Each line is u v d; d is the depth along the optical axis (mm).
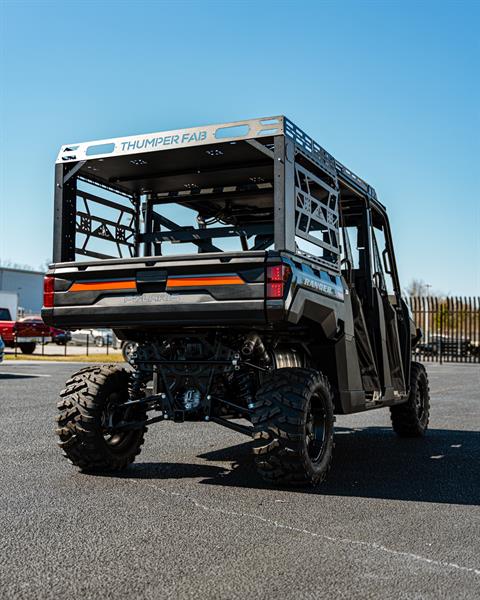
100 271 5496
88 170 6156
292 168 5219
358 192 7008
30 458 6398
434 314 29625
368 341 6797
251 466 6125
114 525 4188
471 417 10258
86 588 3166
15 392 12859
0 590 3139
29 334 27875
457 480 5648
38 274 63906
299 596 3090
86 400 5602
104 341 41531
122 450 5875
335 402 6027
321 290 5512
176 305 5180
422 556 3662
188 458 6520
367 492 5164
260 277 4930
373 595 3113
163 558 3586
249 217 6660
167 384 5672
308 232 5492
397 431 8219
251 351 5355
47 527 4133
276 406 5031
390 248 8078
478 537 4020
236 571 3402
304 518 4391
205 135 5426
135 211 6898
